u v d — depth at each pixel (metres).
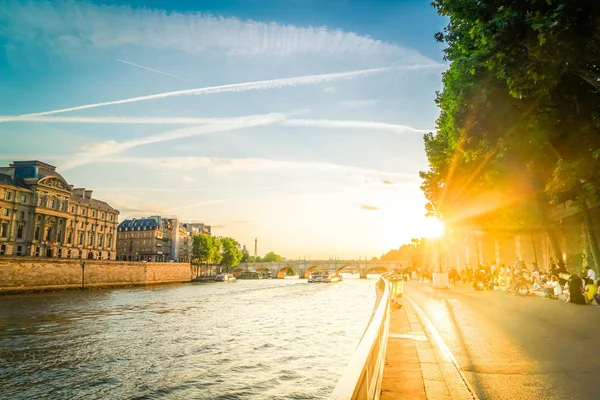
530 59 10.82
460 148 18.14
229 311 41.03
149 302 50.69
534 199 23.52
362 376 2.71
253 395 14.40
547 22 8.77
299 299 56.47
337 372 17.08
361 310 41.06
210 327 30.02
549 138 15.60
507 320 12.77
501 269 27.95
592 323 11.69
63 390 15.34
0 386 15.80
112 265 80.00
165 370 17.81
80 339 25.08
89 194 102.38
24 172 83.06
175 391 15.01
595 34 9.37
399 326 11.75
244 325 30.95
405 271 69.56
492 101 14.38
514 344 9.12
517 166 21.86
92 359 19.94
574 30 9.31
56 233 86.69
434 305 17.83
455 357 7.98
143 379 16.56
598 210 23.64
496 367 7.22
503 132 15.55
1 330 28.23
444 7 11.77
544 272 24.27
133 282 86.69
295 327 29.69
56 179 86.50
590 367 7.05
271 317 35.88
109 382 16.25
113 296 59.50
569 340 9.36
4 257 57.38
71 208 92.06
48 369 18.16
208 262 152.25
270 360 19.30
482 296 22.50
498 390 5.95
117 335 26.58
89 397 14.60
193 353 21.06
